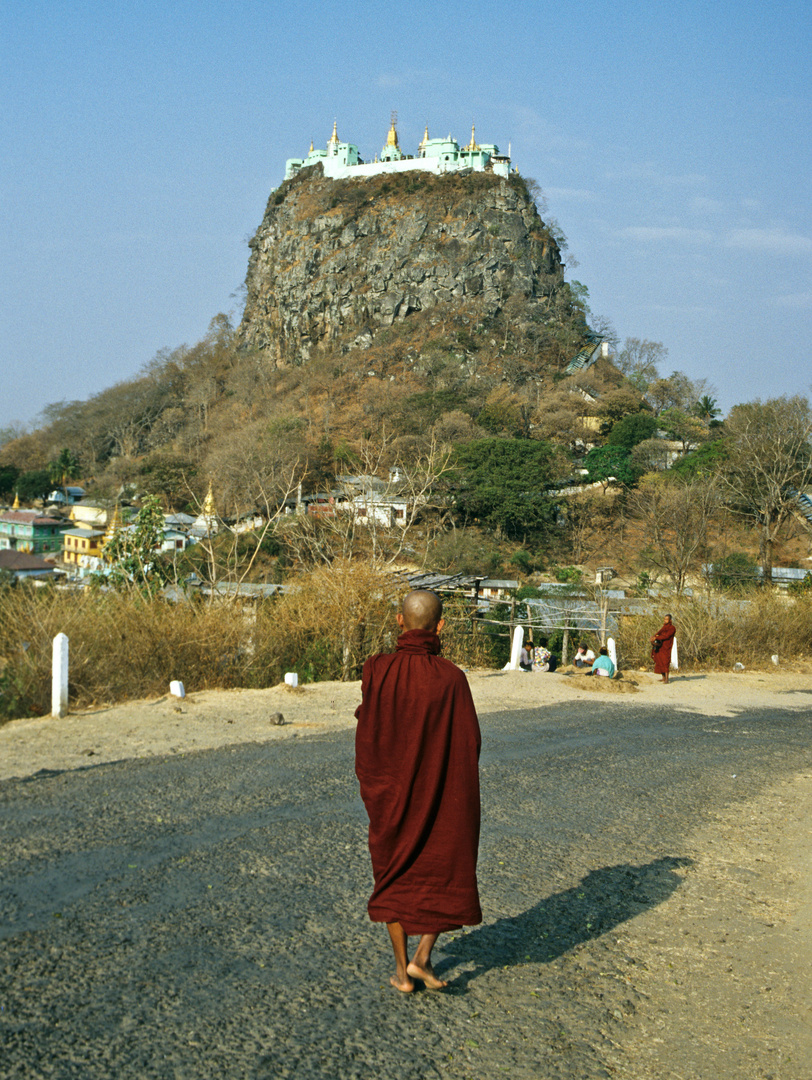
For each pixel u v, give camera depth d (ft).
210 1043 9.71
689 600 80.07
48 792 20.43
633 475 262.88
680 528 183.42
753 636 77.56
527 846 19.27
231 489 119.44
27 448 497.87
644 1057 10.68
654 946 14.37
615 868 18.34
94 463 459.73
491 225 476.54
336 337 492.13
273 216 564.71
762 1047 11.22
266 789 22.03
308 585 51.90
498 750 31.40
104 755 25.43
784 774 31.19
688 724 42.70
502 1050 10.39
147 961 11.60
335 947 12.75
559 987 12.39
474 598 80.94
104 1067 9.01
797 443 183.01
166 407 492.95
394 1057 9.90
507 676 57.31
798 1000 12.75
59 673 31.42
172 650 39.29
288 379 460.96
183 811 19.36
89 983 10.82
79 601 38.40
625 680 58.54
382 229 500.74
